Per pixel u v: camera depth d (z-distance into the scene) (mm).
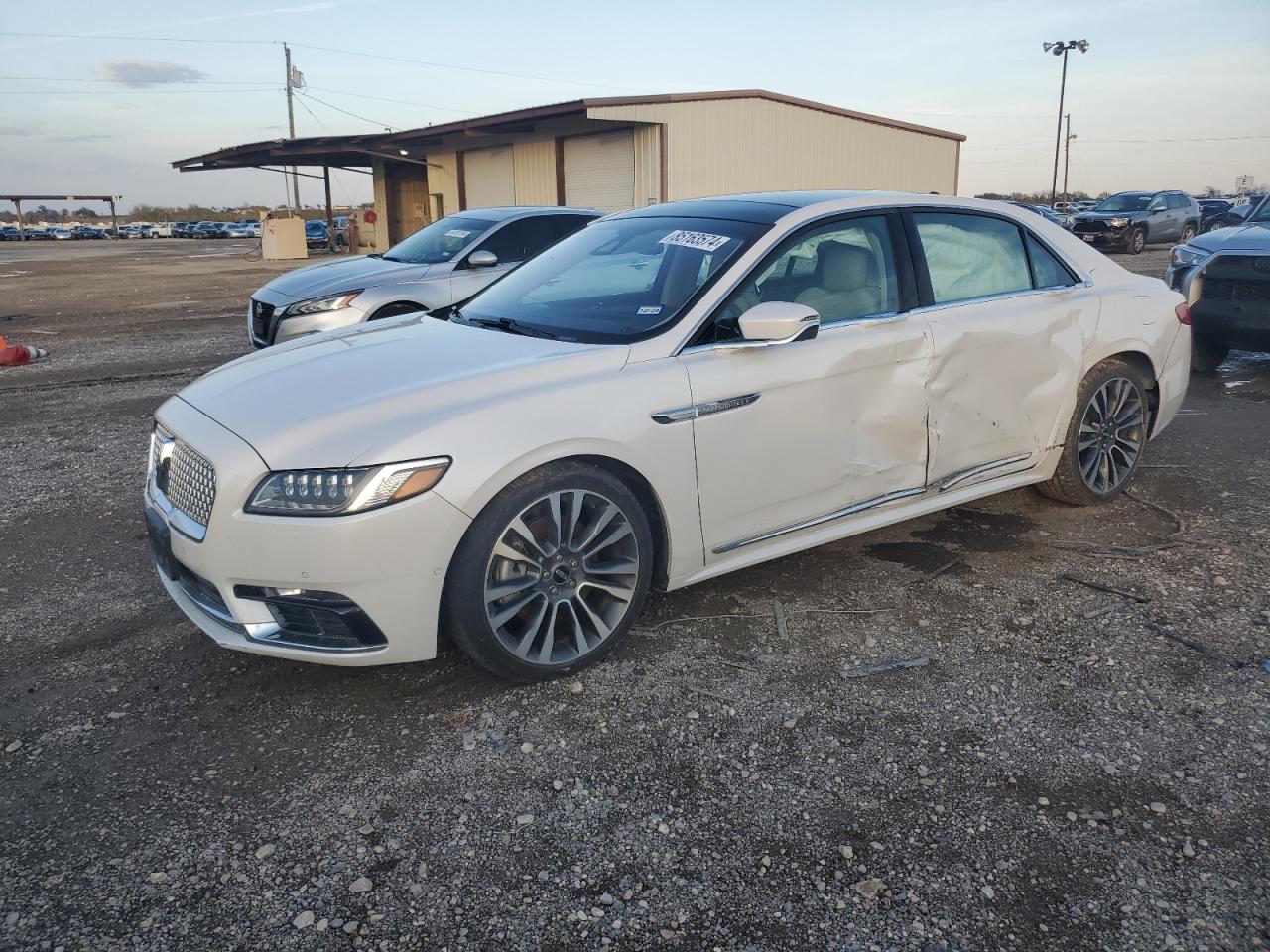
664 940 2094
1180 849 2357
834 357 3572
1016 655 3322
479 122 22469
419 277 7984
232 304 15406
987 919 2145
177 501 3029
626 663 3283
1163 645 3383
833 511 3717
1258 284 7512
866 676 3189
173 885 2264
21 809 2537
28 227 69125
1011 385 4160
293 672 3256
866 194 4039
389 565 2752
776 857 2350
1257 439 6117
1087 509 4797
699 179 21297
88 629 3590
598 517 3133
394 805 2555
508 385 3035
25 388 8250
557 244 4504
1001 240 4320
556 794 2594
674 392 3217
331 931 2121
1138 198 27172
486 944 2086
